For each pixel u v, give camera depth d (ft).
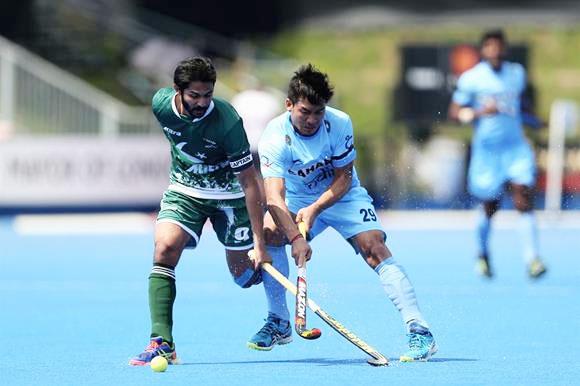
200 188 83.35
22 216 241.35
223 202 83.97
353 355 88.33
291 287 80.89
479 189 144.46
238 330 104.22
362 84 322.96
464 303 121.19
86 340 98.32
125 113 255.50
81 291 137.18
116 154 242.58
